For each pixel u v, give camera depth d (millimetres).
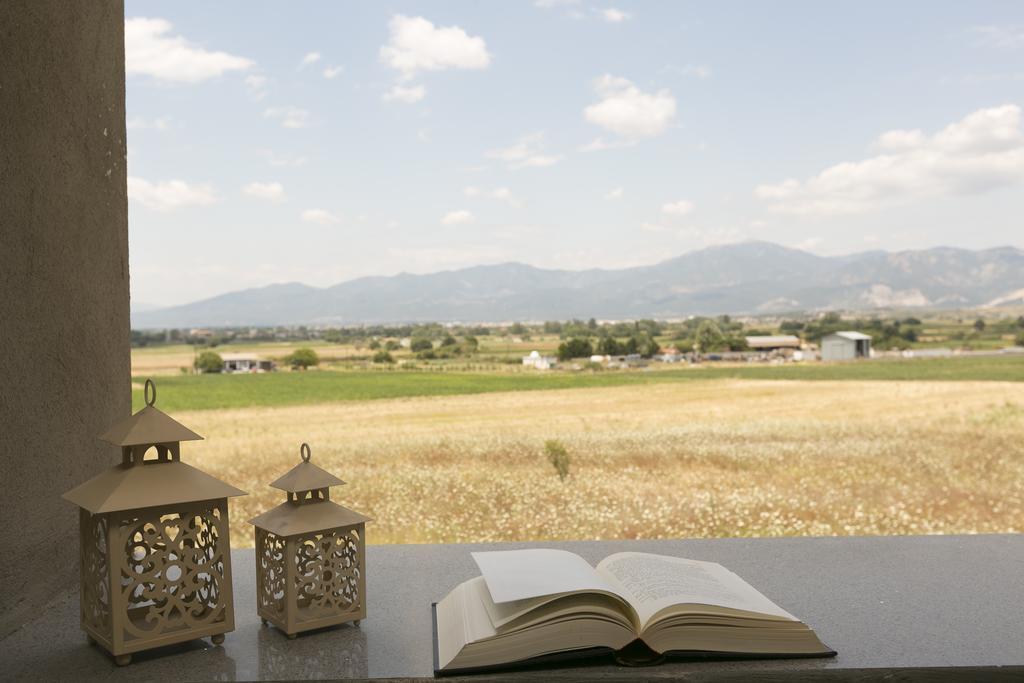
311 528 1085
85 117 1374
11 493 1169
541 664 1003
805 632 1045
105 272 1434
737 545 1642
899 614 1213
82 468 1359
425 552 1596
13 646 1092
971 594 1312
